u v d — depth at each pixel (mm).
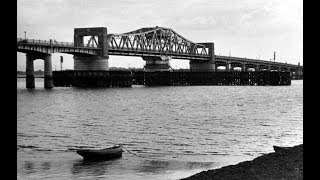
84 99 137625
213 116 86188
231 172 25922
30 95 154750
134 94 164500
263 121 76688
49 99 136250
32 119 81875
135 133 61031
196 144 50531
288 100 133250
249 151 45812
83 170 35844
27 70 190625
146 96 153500
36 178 32812
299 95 158750
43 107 109250
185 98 143500
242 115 88188
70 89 196250
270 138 55375
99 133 61406
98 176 33531
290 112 94500
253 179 24000
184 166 37531
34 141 53188
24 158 41188
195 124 72188
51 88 191750
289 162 27922
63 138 56219
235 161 40125
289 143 51469
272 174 24922
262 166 27141
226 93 173250
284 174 24844
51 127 69062
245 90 197875
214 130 63906
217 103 121812
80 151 40594
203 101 130125
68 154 43656
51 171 35281
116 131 63531
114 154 41500
